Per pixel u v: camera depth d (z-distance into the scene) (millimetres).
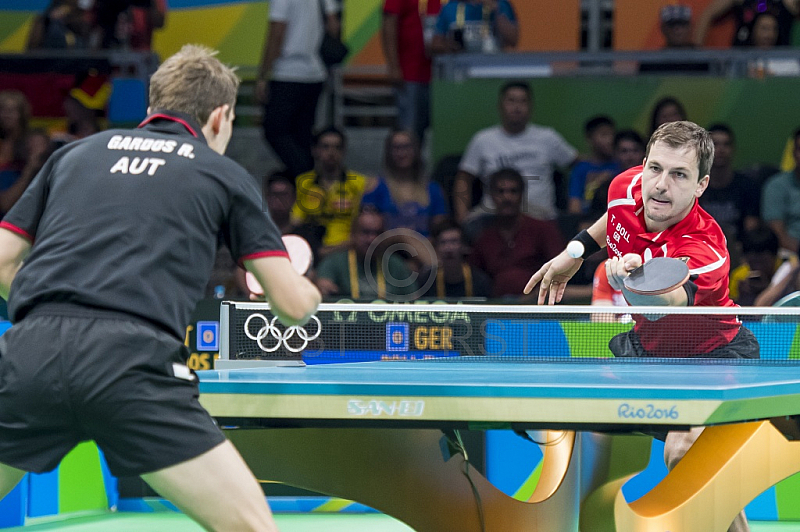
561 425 5121
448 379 5535
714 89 16828
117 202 5082
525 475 10672
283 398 5316
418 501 6402
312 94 17438
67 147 5512
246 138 18719
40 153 16422
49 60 17453
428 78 17688
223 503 4883
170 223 5066
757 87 16750
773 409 5344
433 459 6426
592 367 6648
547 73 17328
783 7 17516
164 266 5012
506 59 16984
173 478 4875
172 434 4840
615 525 6219
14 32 19719
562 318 7613
